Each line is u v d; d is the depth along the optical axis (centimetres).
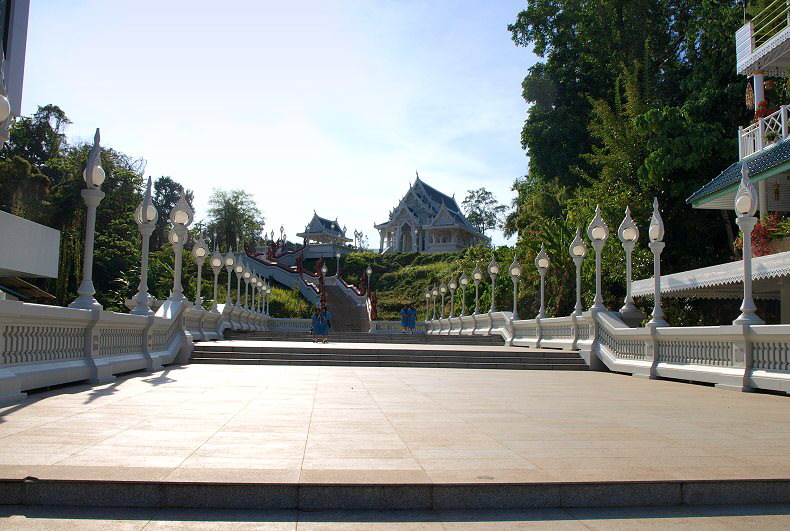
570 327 2086
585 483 490
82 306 1084
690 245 2872
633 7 3831
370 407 896
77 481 464
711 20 2944
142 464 516
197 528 428
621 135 3038
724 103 2853
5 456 532
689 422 787
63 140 7000
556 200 4306
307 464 532
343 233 12988
